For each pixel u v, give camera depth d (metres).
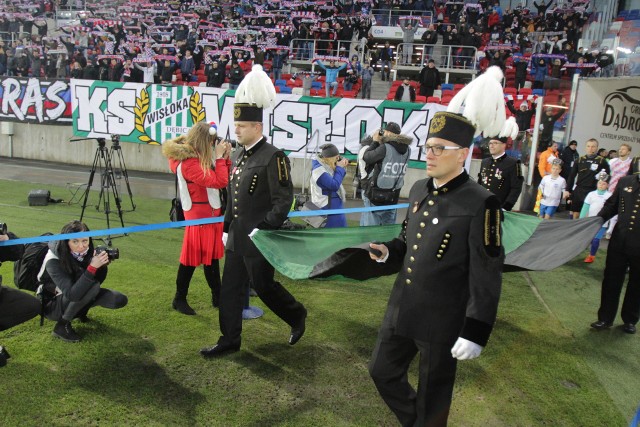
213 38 18.81
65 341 3.79
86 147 12.52
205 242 4.29
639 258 4.39
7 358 3.49
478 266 2.25
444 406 2.45
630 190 4.46
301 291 5.20
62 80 12.15
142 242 6.56
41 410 2.97
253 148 3.58
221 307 3.72
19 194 9.05
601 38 18.42
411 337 2.43
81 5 22.14
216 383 3.37
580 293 5.61
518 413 3.24
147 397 3.16
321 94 14.81
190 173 4.10
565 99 10.50
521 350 4.11
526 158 10.04
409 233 2.52
